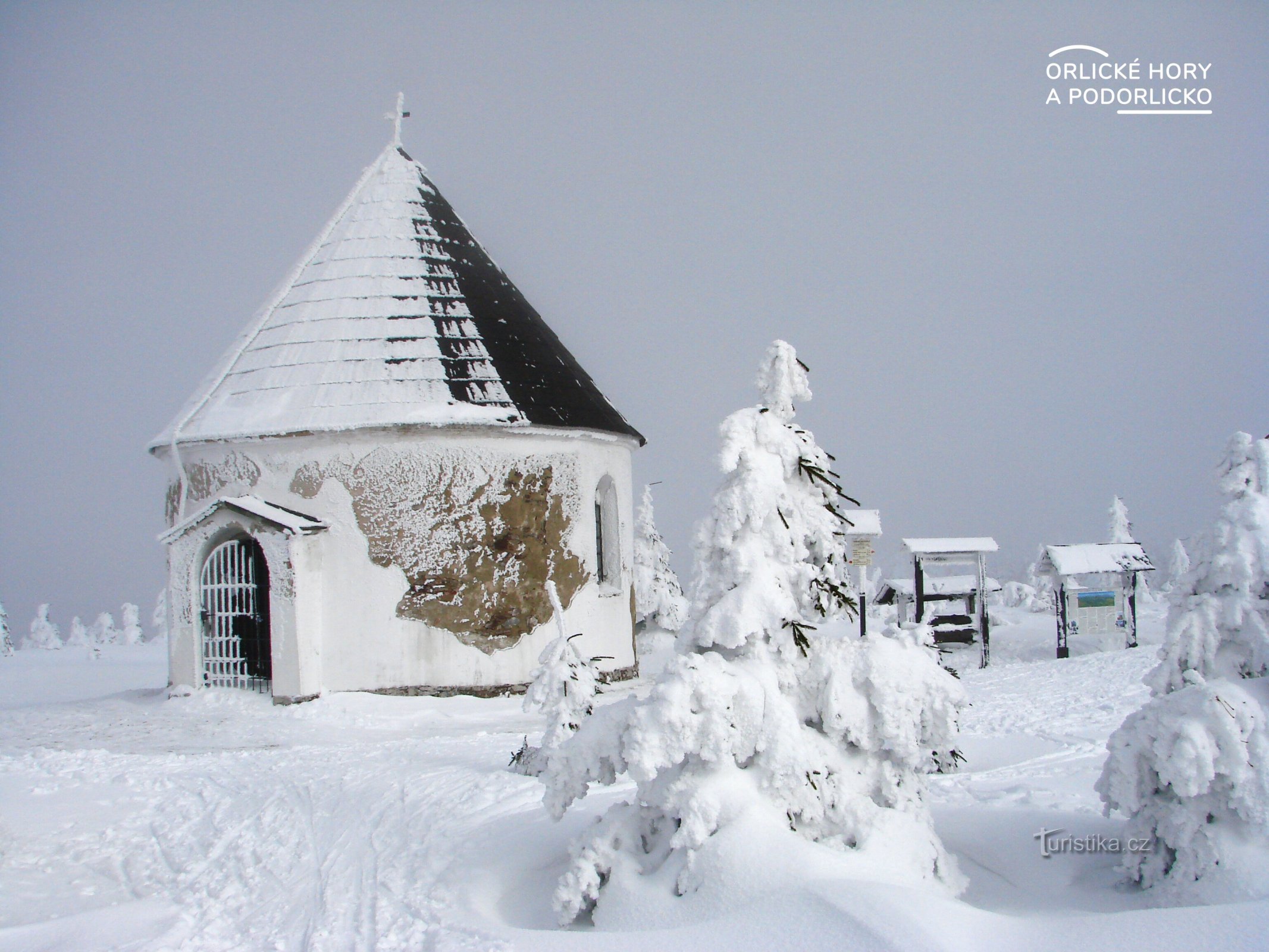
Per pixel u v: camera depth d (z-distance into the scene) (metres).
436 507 20.36
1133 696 16.70
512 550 20.73
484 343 21.95
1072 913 6.79
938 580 30.50
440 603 20.23
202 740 16.92
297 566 19.98
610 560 23.58
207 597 21.47
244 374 22.00
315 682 20.09
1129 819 8.00
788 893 6.14
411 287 22.55
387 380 20.95
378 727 17.92
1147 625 32.44
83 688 30.20
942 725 7.40
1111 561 27.69
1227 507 7.77
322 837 10.35
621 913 6.77
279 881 9.17
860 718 7.36
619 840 7.41
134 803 12.48
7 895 9.50
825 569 7.86
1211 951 5.14
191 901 8.95
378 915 7.84
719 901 6.37
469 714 18.95
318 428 20.31
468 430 20.58
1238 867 6.80
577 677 11.96
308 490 20.62
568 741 7.72
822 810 7.17
